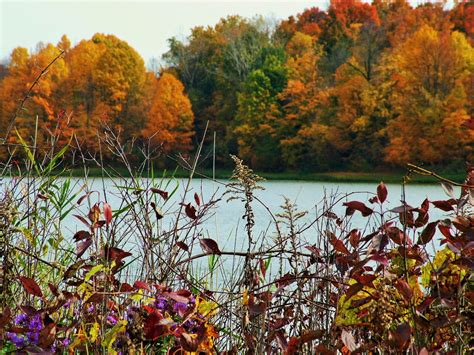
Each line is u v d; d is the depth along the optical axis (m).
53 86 51.31
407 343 2.08
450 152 46.22
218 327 2.69
